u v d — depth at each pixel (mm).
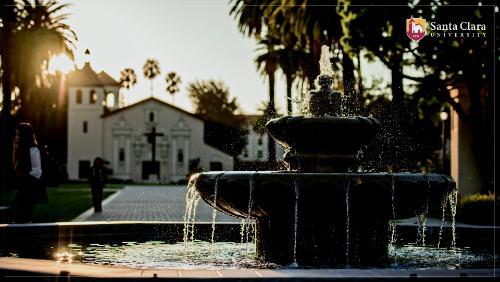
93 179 24359
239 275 5770
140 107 99125
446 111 33375
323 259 9195
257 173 9078
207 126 101625
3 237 10680
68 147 98688
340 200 8977
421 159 34469
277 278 5672
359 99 33219
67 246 10961
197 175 9703
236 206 9375
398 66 28781
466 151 34688
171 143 99188
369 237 9328
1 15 42656
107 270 6000
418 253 10609
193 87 126000
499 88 28156
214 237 12617
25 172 14094
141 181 98875
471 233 11438
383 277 5711
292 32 38781
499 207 20172
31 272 5930
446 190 9352
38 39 52906
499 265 9266
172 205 30641
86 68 99562
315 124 9531
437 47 27484
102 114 99062
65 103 99062
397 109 30781
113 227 12000
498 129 28609
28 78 55156
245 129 97312
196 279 5641
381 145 25125
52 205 28109
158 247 11086
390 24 27203
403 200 9133
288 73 51781
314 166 9781
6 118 41906
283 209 9188
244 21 44781
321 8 34156
